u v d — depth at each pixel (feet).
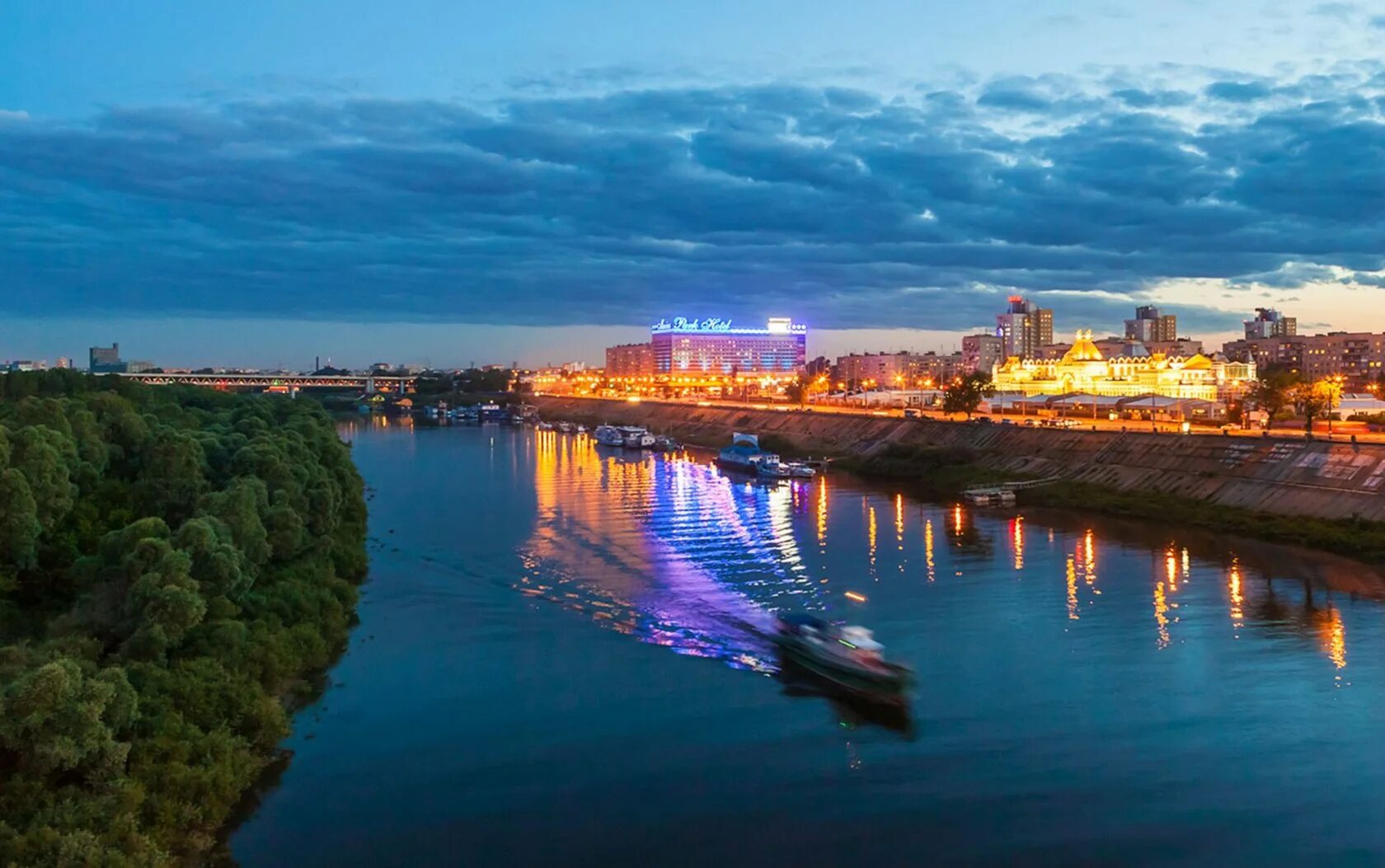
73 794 187.32
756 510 595.88
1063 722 262.88
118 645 246.88
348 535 451.12
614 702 275.39
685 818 215.10
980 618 353.72
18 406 438.81
